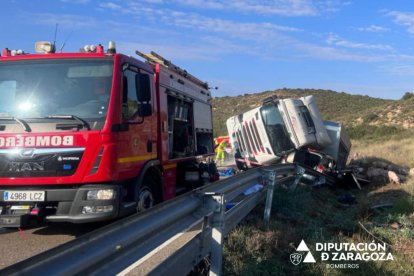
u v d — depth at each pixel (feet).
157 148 27.73
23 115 21.50
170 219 12.91
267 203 26.63
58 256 8.52
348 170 49.39
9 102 22.03
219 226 15.43
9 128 21.11
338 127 50.75
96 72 22.31
